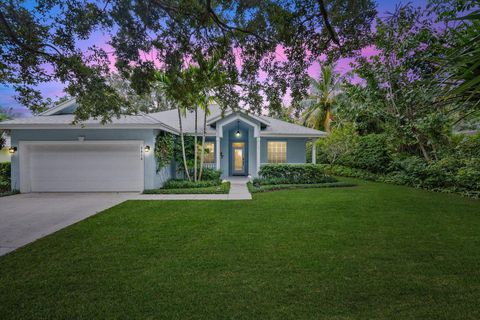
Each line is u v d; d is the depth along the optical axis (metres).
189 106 5.98
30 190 9.96
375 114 11.21
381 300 2.63
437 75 2.71
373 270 3.29
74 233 4.86
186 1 3.79
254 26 4.11
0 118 13.77
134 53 4.29
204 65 4.69
